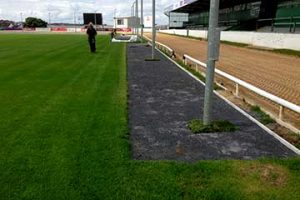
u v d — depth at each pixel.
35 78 12.55
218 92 10.40
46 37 56.28
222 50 29.80
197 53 26.75
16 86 11.01
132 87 11.16
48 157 5.25
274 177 4.64
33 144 5.79
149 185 4.40
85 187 4.36
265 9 43.94
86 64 16.78
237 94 9.91
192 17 90.81
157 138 6.21
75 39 47.84
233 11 59.53
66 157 5.24
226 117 7.57
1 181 4.54
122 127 6.65
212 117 7.56
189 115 7.77
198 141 6.06
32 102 8.77
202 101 9.22
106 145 5.71
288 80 14.02
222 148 5.73
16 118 7.34
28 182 4.50
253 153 5.52
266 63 20.02
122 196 4.16
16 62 18.00
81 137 6.10
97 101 8.81
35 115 7.55
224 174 4.71
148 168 4.87
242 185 4.43
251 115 7.80
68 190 4.30
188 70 15.30
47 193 4.23
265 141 6.07
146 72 14.66
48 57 20.70
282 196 4.18
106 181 4.50
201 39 51.16
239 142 6.02
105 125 6.77
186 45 36.97
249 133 6.50
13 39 48.31
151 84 11.73
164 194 4.20
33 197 4.15
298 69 17.44
